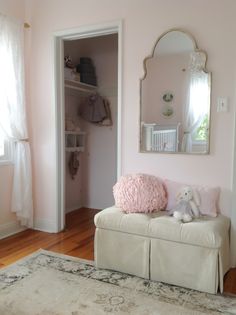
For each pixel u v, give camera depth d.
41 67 3.24
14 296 1.98
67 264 2.46
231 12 2.37
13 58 3.03
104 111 4.09
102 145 4.26
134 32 2.74
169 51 2.61
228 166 2.46
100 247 2.37
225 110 2.43
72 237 3.13
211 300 1.95
